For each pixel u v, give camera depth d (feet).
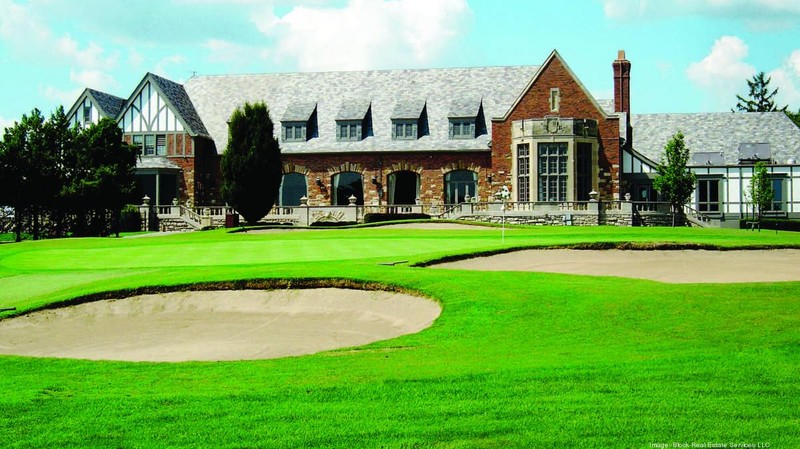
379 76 213.05
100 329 68.18
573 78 184.34
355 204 190.08
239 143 181.37
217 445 33.12
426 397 37.65
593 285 66.54
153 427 35.24
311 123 206.90
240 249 116.88
